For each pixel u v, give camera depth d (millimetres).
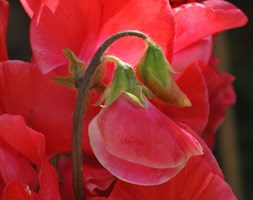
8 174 251
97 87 241
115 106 235
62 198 258
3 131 247
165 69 239
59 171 259
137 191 243
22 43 683
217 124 301
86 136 250
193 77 256
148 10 244
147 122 234
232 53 735
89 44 249
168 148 232
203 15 252
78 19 244
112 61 237
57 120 252
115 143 231
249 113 717
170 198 244
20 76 251
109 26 247
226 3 262
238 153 624
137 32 238
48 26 242
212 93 291
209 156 246
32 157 253
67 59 245
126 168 234
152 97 239
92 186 250
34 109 253
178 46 261
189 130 246
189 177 243
